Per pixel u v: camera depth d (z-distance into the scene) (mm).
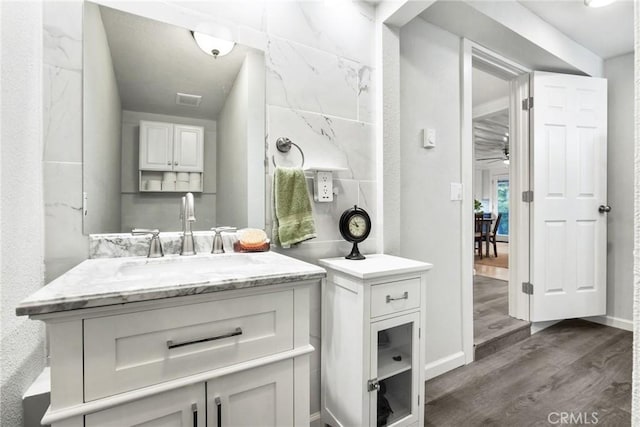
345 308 1309
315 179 1465
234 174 1305
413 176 1853
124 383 694
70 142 1007
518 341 2363
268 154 1369
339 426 1337
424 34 1884
